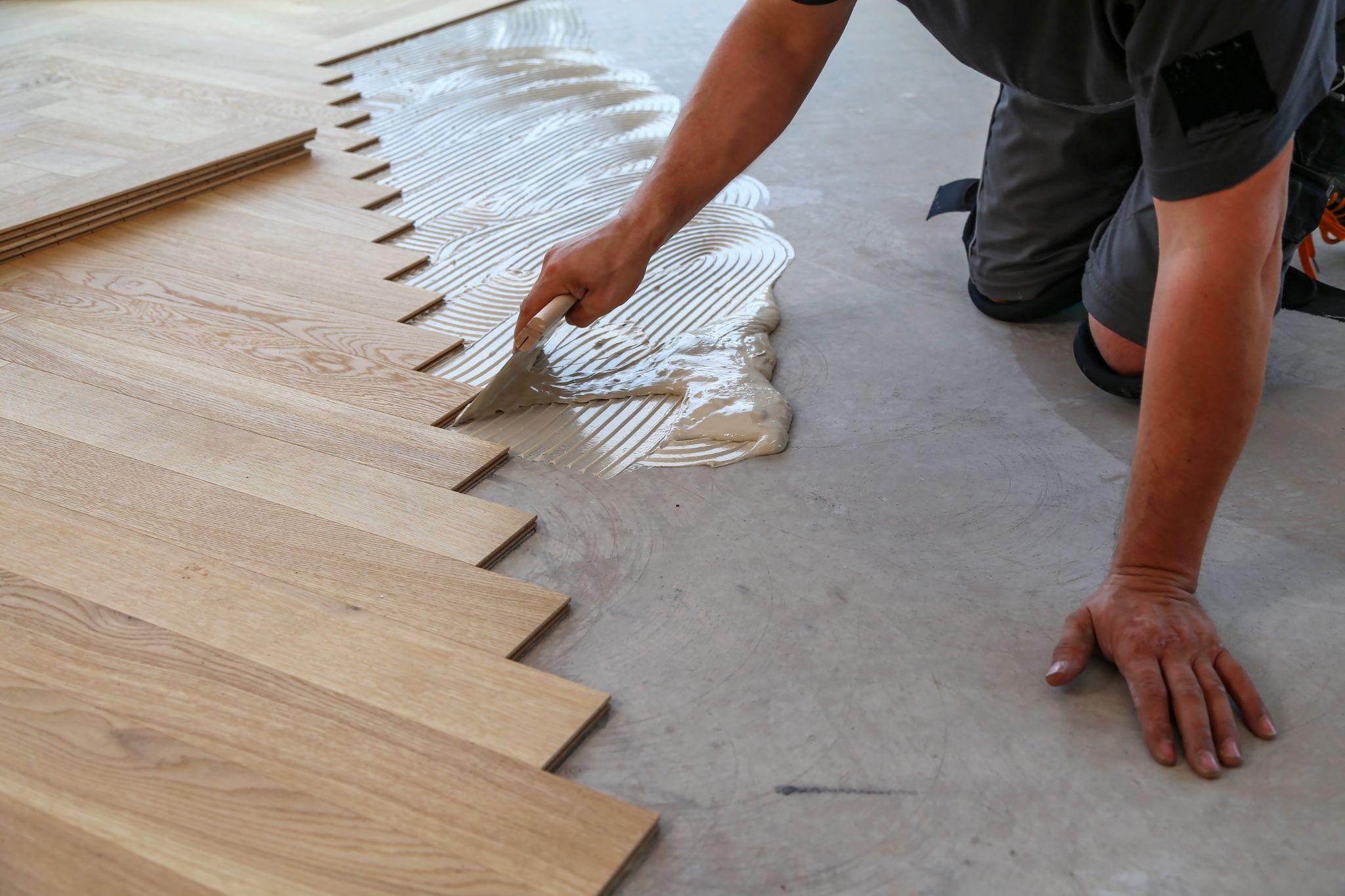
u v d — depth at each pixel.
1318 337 1.83
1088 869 0.98
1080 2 1.08
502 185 2.52
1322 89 1.01
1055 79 1.21
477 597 1.27
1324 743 1.10
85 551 1.31
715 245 2.25
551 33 3.71
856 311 1.98
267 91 3.03
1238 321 1.03
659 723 1.14
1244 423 1.09
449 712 1.11
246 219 2.27
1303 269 1.94
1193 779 1.07
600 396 1.70
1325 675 1.18
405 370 1.74
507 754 1.06
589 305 1.60
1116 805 1.05
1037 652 1.23
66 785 1.01
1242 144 0.98
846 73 3.33
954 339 1.89
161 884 0.93
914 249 2.21
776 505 1.47
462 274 2.11
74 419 1.57
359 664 1.16
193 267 2.05
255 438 1.55
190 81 3.07
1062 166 1.75
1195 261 1.04
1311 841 1.00
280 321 1.88
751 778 1.08
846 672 1.20
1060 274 1.86
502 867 0.95
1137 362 1.64
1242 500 1.46
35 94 2.90
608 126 2.88
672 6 4.01
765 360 1.79
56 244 2.12
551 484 1.51
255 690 1.12
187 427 1.57
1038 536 1.40
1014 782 1.07
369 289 2.00
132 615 1.21
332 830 0.98
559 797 1.02
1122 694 1.17
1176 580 1.18
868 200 2.44
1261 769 1.08
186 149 2.46
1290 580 1.31
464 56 3.44
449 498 1.44
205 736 1.07
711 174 1.58
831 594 1.31
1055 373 1.78
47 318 1.85
